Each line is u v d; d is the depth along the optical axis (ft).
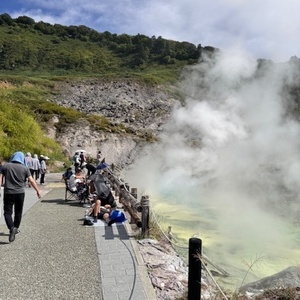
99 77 277.44
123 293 14.23
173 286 15.44
